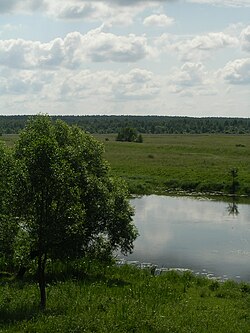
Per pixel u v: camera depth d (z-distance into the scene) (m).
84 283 22.47
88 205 23.91
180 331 15.78
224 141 131.75
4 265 24.75
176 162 81.38
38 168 16.55
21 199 16.78
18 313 16.83
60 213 17.00
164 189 63.69
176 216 44.72
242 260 29.89
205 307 19.64
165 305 19.39
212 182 63.81
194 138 154.88
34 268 23.89
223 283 24.70
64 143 24.20
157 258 30.17
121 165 78.31
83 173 23.30
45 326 15.23
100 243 25.53
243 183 62.34
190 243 34.06
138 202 53.31
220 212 47.22
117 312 17.55
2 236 17.59
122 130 138.25
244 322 17.69
